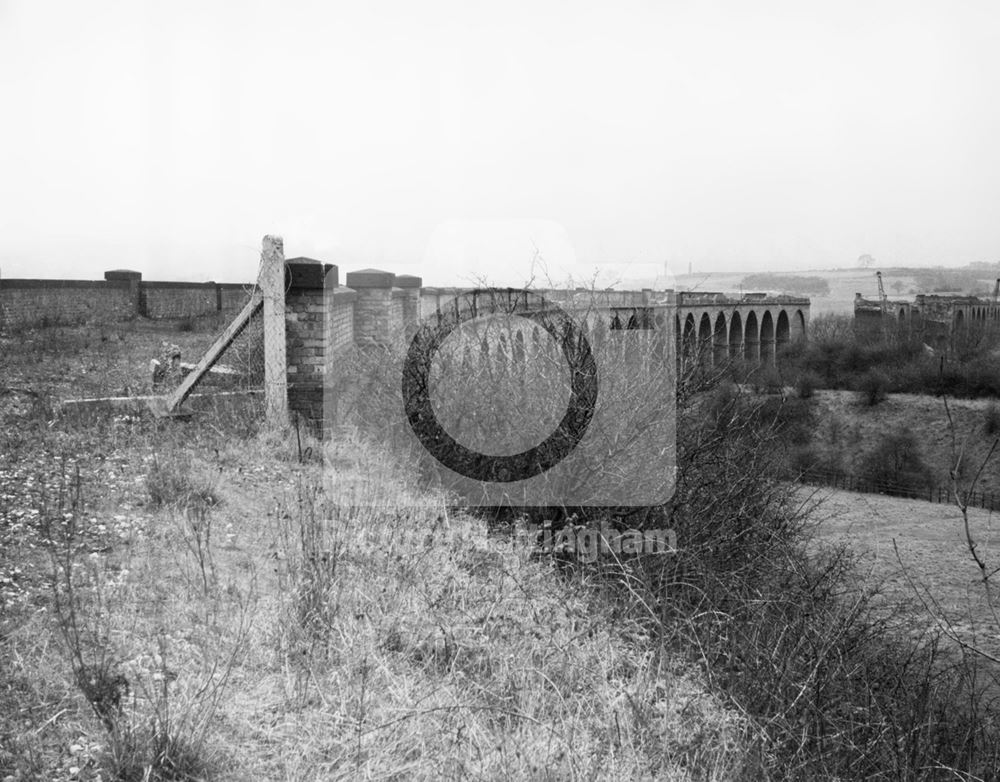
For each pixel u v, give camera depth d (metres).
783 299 62.69
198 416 10.68
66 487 7.47
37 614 5.06
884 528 21.89
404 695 4.84
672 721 5.03
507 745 4.47
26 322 22.86
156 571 6.01
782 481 9.41
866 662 7.34
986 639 9.62
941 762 6.57
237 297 32.06
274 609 5.57
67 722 4.17
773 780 5.07
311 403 10.80
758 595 7.07
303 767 4.18
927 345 68.19
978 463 53.91
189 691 4.50
